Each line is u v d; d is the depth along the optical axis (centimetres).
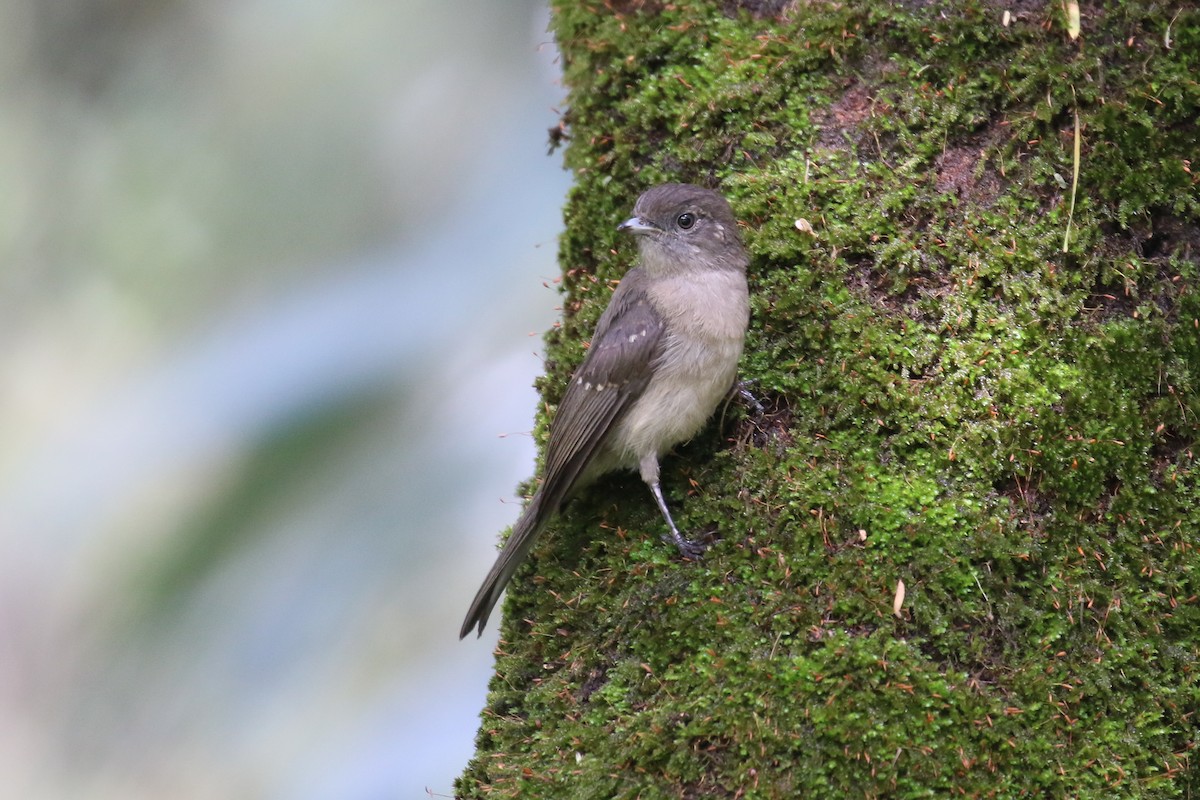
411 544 1007
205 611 992
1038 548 693
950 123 784
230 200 1324
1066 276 739
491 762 758
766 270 820
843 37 823
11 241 1348
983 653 671
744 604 712
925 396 738
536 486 904
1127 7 762
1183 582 688
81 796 1213
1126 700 668
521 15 1331
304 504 1005
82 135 1370
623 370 805
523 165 1209
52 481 1166
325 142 1328
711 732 670
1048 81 762
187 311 1318
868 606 682
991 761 644
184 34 1371
